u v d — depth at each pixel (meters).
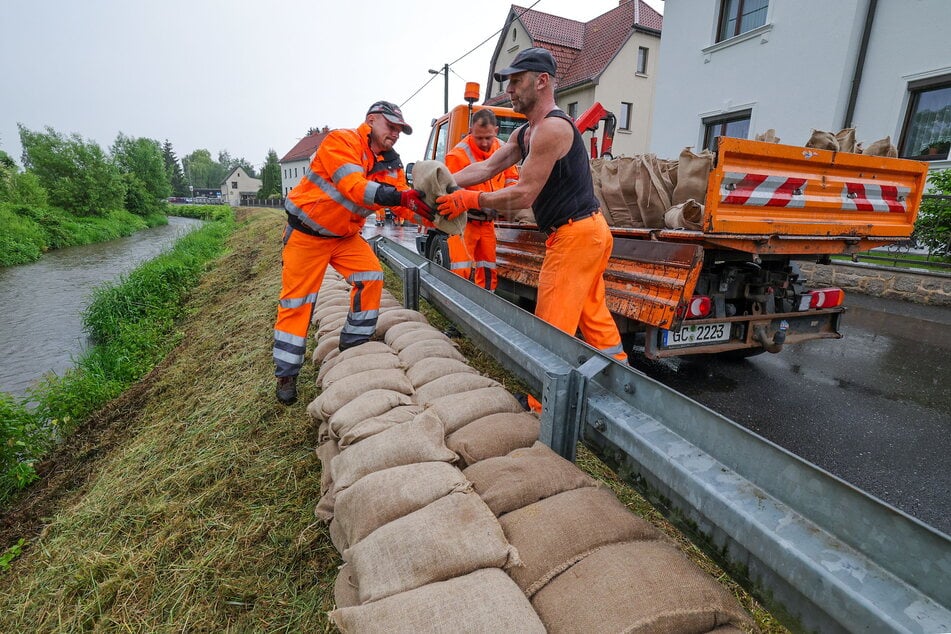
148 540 2.30
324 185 2.76
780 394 3.52
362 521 1.48
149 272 11.04
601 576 1.13
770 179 2.93
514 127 6.25
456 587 1.17
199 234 22.33
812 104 8.90
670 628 1.02
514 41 22.69
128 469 3.21
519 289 4.91
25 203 27.94
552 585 1.17
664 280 3.00
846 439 2.89
